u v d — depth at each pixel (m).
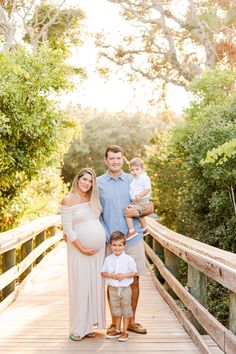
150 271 9.30
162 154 17.47
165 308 6.59
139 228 5.32
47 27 20.92
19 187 11.45
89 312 5.15
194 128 12.93
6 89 9.07
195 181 13.15
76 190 5.20
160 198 17.55
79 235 5.08
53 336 5.32
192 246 5.11
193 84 14.26
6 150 9.77
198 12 21.08
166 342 5.06
